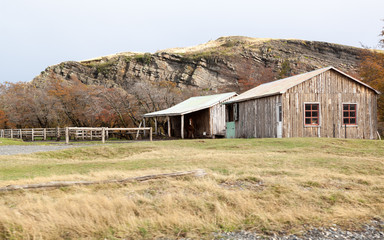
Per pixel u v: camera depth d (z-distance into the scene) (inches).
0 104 1974.7
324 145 650.2
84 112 1793.8
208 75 3176.7
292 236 212.8
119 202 271.3
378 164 453.1
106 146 762.2
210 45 4734.3
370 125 851.4
